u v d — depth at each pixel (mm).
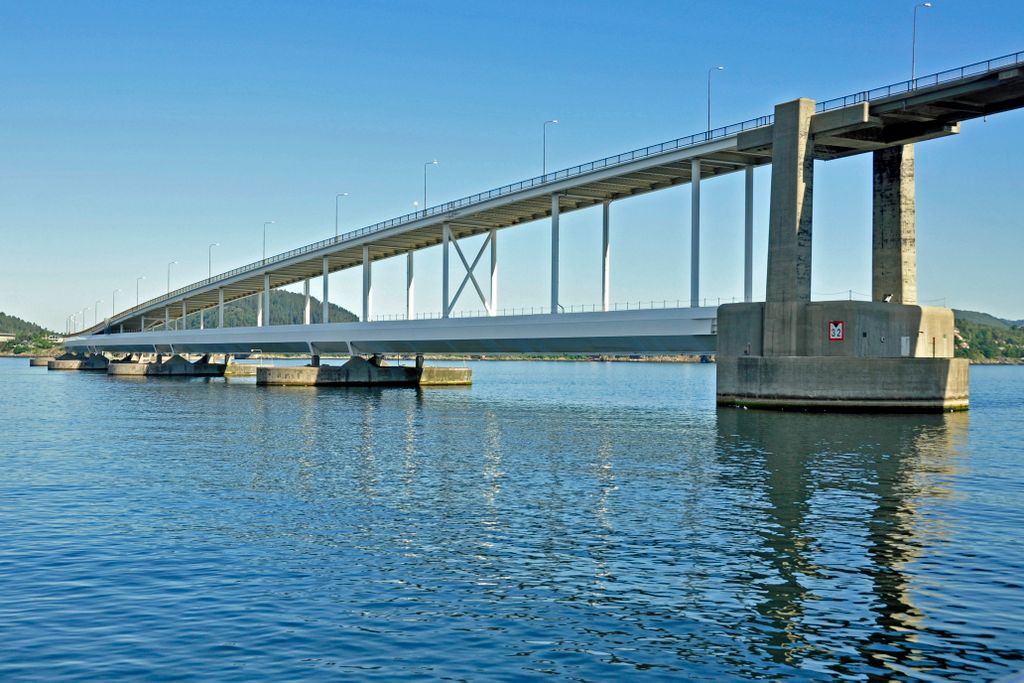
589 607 18688
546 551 23391
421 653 16094
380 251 118688
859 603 18953
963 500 30844
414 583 20422
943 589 19969
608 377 190000
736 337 63031
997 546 24047
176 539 24828
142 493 32406
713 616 18141
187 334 141000
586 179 76562
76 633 17016
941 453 42781
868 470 37500
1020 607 18734
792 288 60500
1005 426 56750
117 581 20547
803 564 22078
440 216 95000
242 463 40406
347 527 26422
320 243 120812
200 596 19375
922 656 16078
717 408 64375
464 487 33625
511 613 18312
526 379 171375
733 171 73375
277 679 14922
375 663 15617
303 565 22000
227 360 162125
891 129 62250
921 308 63094
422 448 46250
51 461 41188
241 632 17109
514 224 96688
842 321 59750
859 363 59844
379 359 114938
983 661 15867
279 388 107375
